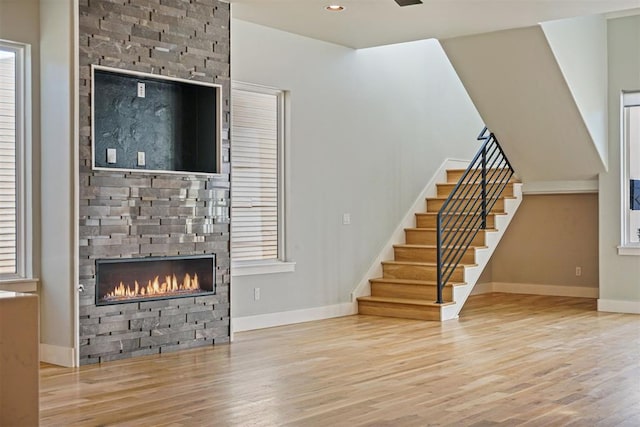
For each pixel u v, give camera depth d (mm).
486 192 9203
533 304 9305
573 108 7918
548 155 8742
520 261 10617
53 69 5699
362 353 6043
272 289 7570
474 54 7852
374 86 8836
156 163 6301
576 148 8461
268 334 7051
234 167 7297
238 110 7348
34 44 5812
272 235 7695
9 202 5773
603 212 8727
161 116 6344
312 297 8016
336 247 8312
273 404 4430
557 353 6008
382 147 8953
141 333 6000
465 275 8242
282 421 4062
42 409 4336
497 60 7777
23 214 5816
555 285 10320
